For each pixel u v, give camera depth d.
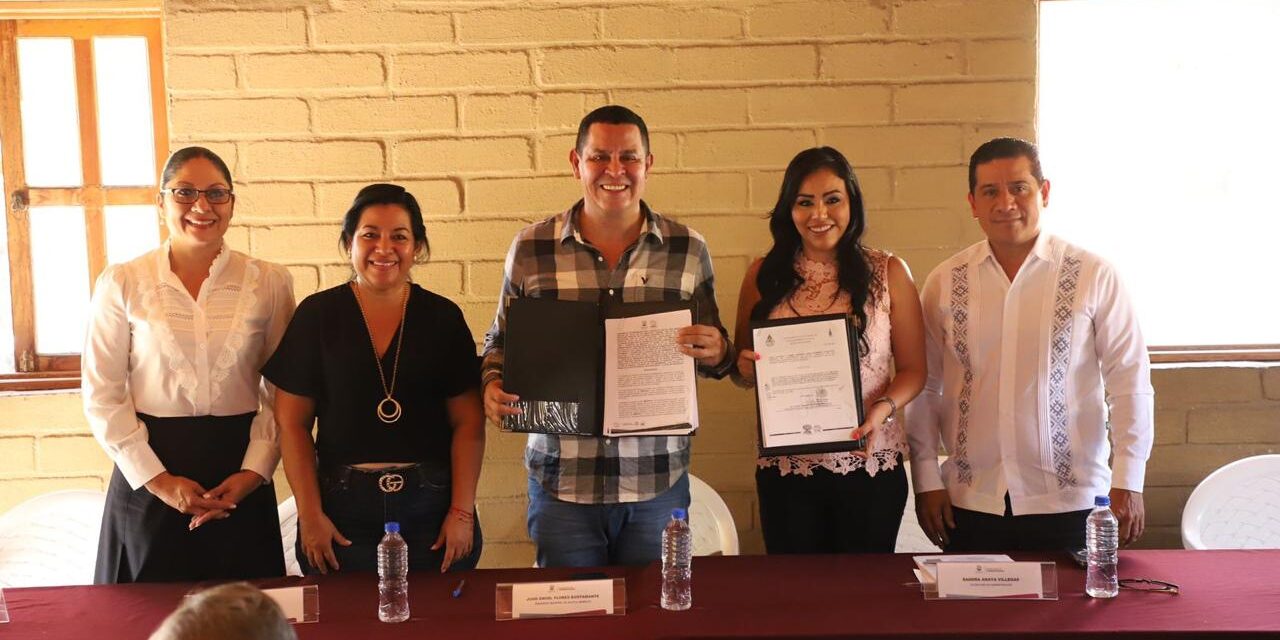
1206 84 3.38
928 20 3.23
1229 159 3.39
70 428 3.24
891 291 2.57
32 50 3.34
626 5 3.22
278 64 3.23
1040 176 2.48
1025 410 2.47
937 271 2.64
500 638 1.88
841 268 2.54
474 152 3.26
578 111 3.25
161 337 2.47
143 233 3.41
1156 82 3.39
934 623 1.90
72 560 3.02
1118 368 2.46
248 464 2.52
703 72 3.24
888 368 2.57
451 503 2.46
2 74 3.32
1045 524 2.47
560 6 3.22
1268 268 3.41
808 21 3.23
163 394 2.49
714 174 3.27
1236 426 3.30
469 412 2.53
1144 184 3.42
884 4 3.23
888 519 2.50
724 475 3.33
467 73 3.24
